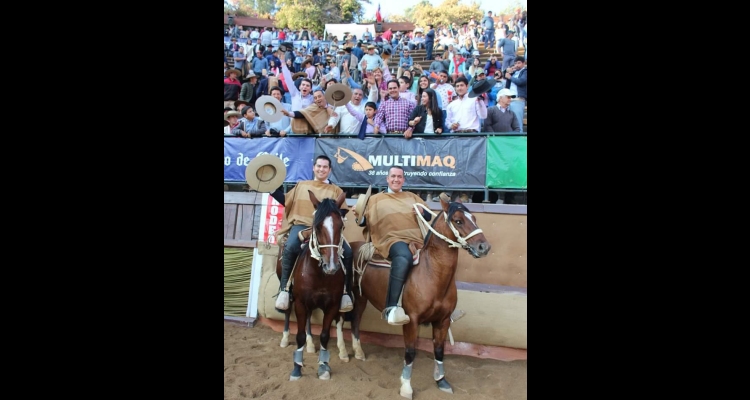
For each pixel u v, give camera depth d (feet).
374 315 18.90
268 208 21.43
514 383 15.60
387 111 24.16
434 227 14.29
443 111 25.17
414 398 14.56
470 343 17.92
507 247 18.35
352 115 24.80
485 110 23.93
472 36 31.40
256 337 19.77
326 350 15.85
